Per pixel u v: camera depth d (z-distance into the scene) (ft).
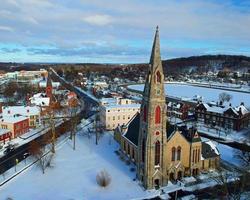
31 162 316.40
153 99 248.11
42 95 638.12
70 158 327.06
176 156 277.44
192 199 241.55
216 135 444.14
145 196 245.86
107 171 292.40
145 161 256.73
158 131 255.09
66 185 263.29
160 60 245.45
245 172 244.63
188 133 297.74
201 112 531.91
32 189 255.29
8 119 411.95
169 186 265.13
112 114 464.65
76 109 531.50
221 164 316.40
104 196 244.83
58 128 435.94
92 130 441.68
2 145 370.94
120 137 358.02
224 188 236.84
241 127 475.72
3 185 262.47
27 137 410.11
